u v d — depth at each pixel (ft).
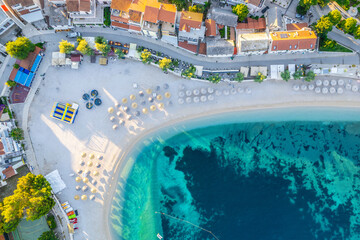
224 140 215.51
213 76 200.44
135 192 213.66
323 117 214.48
